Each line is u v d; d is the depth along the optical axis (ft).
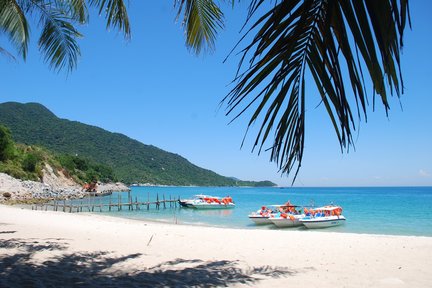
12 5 31.86
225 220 89.86
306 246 36.09
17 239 34.94
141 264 25.90
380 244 37.37
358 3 4.35
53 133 469.57
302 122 5.62
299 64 5.53
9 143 191.11
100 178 324.80
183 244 36.60
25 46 33.86
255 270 24.97
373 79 4.39
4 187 151.74
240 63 5.15
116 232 45.29
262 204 159.53
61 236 39.22
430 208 129.39
